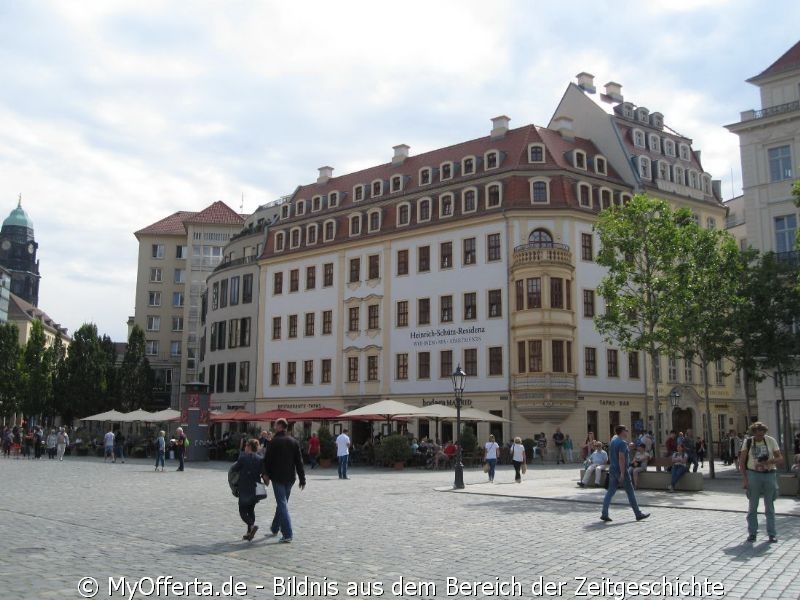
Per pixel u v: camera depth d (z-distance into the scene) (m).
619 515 17.97
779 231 40.47
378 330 58.50
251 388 68.12
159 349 99.56
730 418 59.97
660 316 29.16
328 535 14.28
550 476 34.31
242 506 13.34
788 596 9.28
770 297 31.33
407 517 17.44
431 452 41.44
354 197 63.59
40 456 53.66
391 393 56.97
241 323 70.56
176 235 101.50
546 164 52.66
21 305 136.50
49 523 15.68
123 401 79.31
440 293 55.12
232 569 10.68
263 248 70.31
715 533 14.77
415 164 62.03
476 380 52.19
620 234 29.80
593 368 51.25
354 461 44.84
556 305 49.81
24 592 8.98
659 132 62.06
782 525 16.16
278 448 13.48
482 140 58.72
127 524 15.67
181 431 37.41
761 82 42.16
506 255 51.88
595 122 60.25
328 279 63.09
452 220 54.78
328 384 61.56
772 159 41.16
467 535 14.38
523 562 11.44
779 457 13.84
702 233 31.19
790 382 39.41
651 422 53.88
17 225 157.50
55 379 76.88
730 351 31.62
